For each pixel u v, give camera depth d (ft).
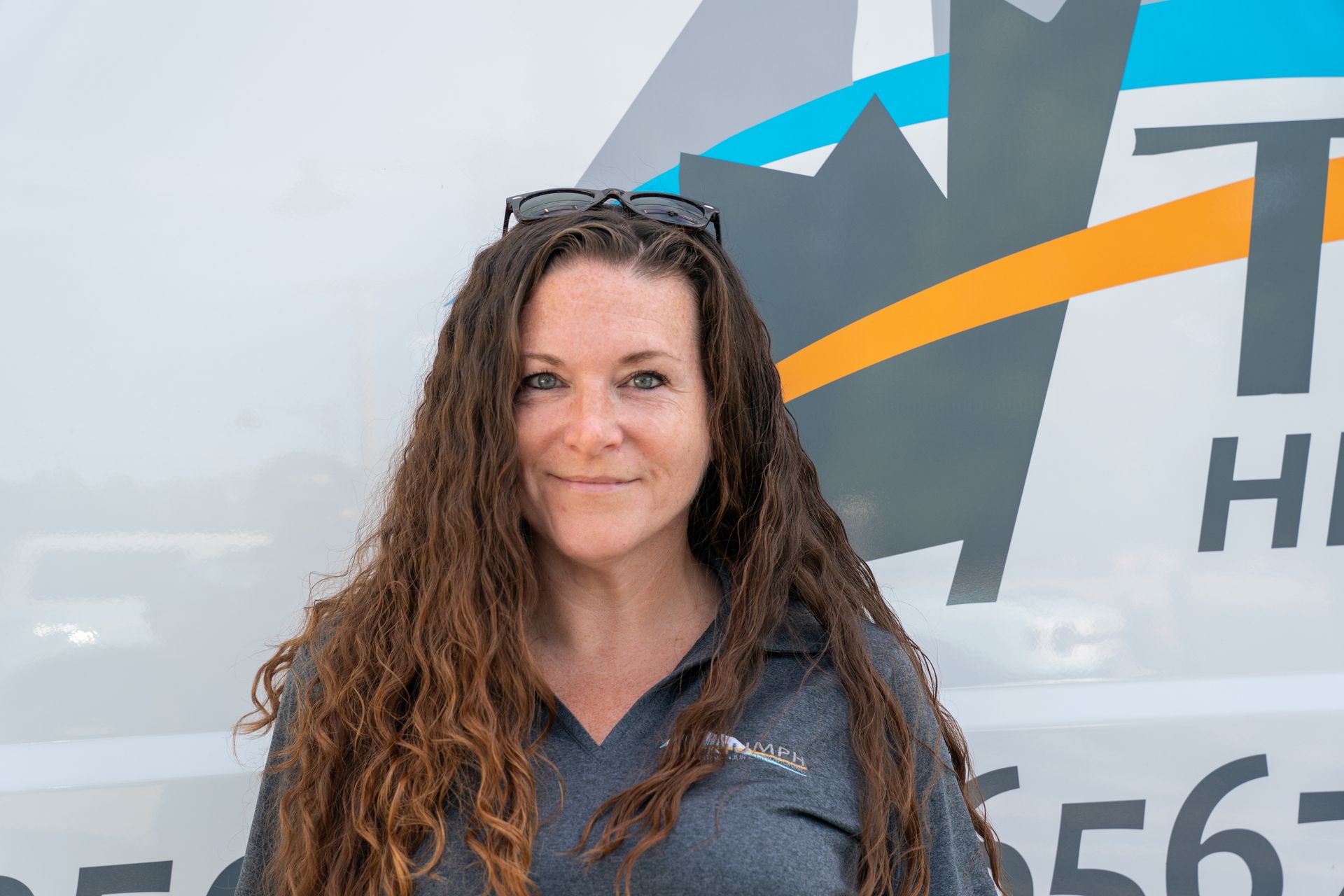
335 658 4.16
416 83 4.97
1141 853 5.09
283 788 4.18
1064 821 5.08
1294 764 5.13
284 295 4.88
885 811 3.85
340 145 4.92
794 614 4.31
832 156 5.13
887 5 5.14
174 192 4.82
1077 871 5.08
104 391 4.76
